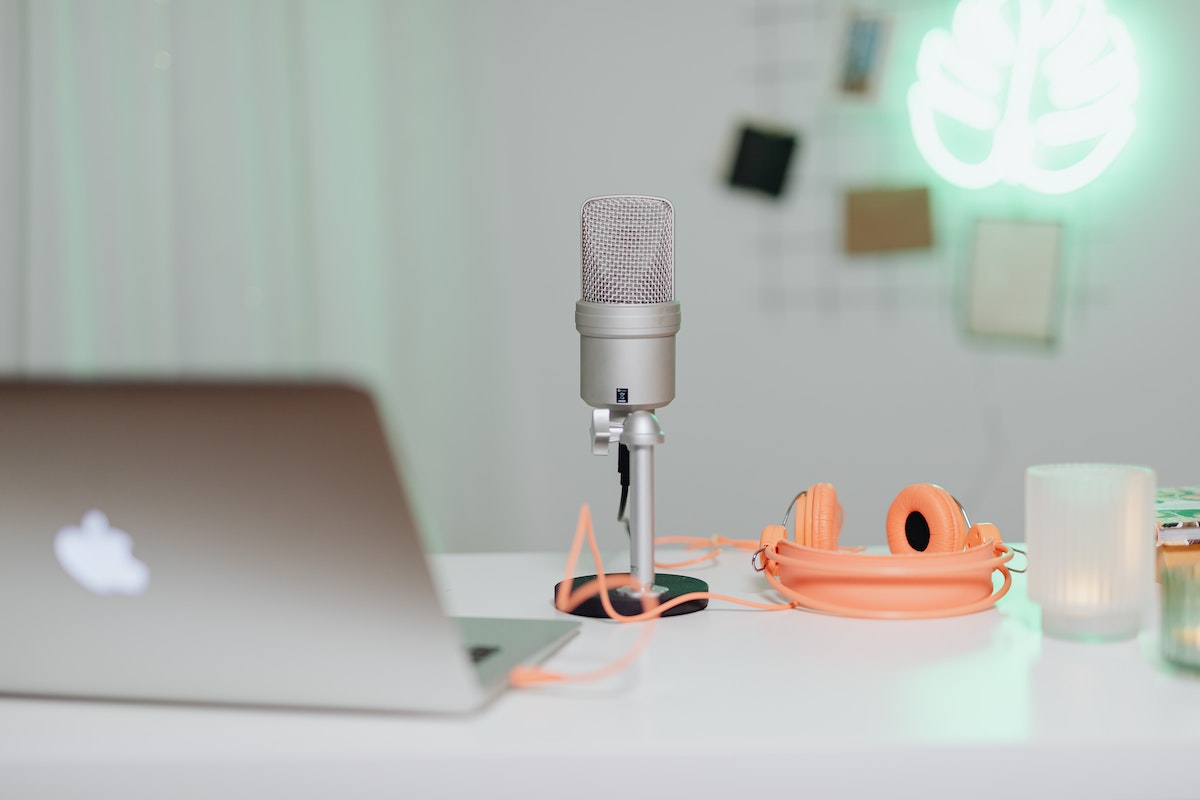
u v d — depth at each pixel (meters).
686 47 3.23
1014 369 3.18
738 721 0.86
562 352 3.36
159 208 3.29
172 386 0.79
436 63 3.29
